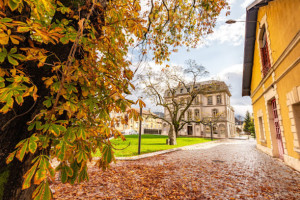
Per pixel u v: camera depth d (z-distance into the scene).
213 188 4.35
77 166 1.39
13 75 1.04
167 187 4.42
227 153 10.62
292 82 5.57
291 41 5.27
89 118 1.56
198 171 6.03
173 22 5.75
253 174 5.56
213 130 35.06
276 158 8.08
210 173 5.77
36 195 0.90
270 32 7.38
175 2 5.43
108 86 1.68
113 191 4.12
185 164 7.21
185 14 6.05
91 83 1.52
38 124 1.13
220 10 5.76
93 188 4.27
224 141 24.17
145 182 4.79
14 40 0.99
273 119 8.60
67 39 1.23
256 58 10.48
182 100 19.16
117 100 1.56
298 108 5.61
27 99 1.44
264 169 6.15
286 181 4.74
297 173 5.42
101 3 1.80
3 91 0.94
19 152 0.95
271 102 8.68
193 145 15.73
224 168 6.50
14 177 1.30
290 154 6.26
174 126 18.00
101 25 1.85
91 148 1.41
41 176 0.91
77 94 1.58
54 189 4.14
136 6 2.29
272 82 7.65
